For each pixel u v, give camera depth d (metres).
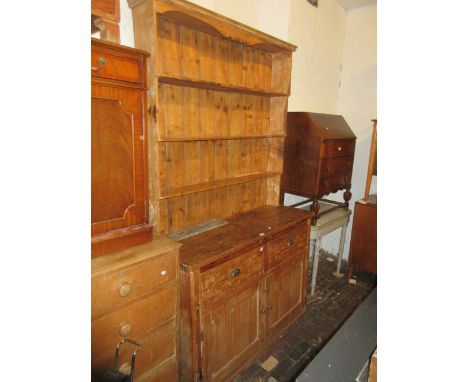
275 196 2.37
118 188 1.21
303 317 2.32
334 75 3.05
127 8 1.46
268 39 1.86
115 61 1.12
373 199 2.76
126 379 0.96
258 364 1.88
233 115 2.01
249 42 1.77
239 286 1.67
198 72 1.74
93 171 1.13
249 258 1.71
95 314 1.12
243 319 1.73
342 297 2.60
